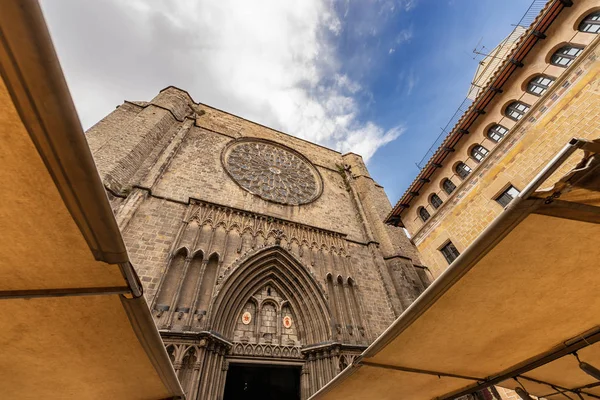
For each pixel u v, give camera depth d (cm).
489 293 387
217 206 1770
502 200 1187
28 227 267
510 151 1181
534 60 1201
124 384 530
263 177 2388
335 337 1450
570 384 650
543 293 390
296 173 2680
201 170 2042
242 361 1277
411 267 2166
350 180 2928
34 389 498
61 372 464
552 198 276
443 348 500
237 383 1841
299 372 1430
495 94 1363
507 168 1183
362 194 2886
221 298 1339
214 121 2711
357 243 2205
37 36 180
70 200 243
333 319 1522
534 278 368
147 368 488
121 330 401
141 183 1642
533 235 318
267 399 1817
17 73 191
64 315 367
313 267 1784
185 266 1373
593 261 351
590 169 255
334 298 1681
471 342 484
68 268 309
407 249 2453
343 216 2467
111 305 362
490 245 323
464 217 1349
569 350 479
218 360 1180
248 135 2819
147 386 546
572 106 977
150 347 430
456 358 533
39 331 383
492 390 1108
